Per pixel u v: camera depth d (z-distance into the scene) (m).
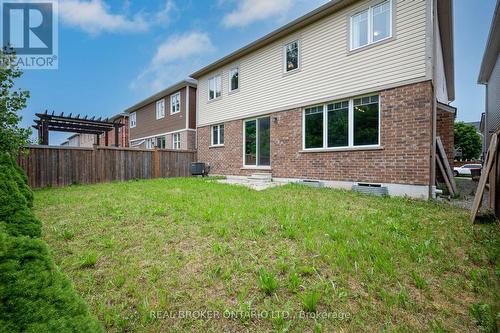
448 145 7.48
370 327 1.76
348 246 2.94
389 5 6.76
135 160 11.26
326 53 8.12
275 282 2.14
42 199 5.71
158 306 1.95
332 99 7.91
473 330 1.76
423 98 6.14
